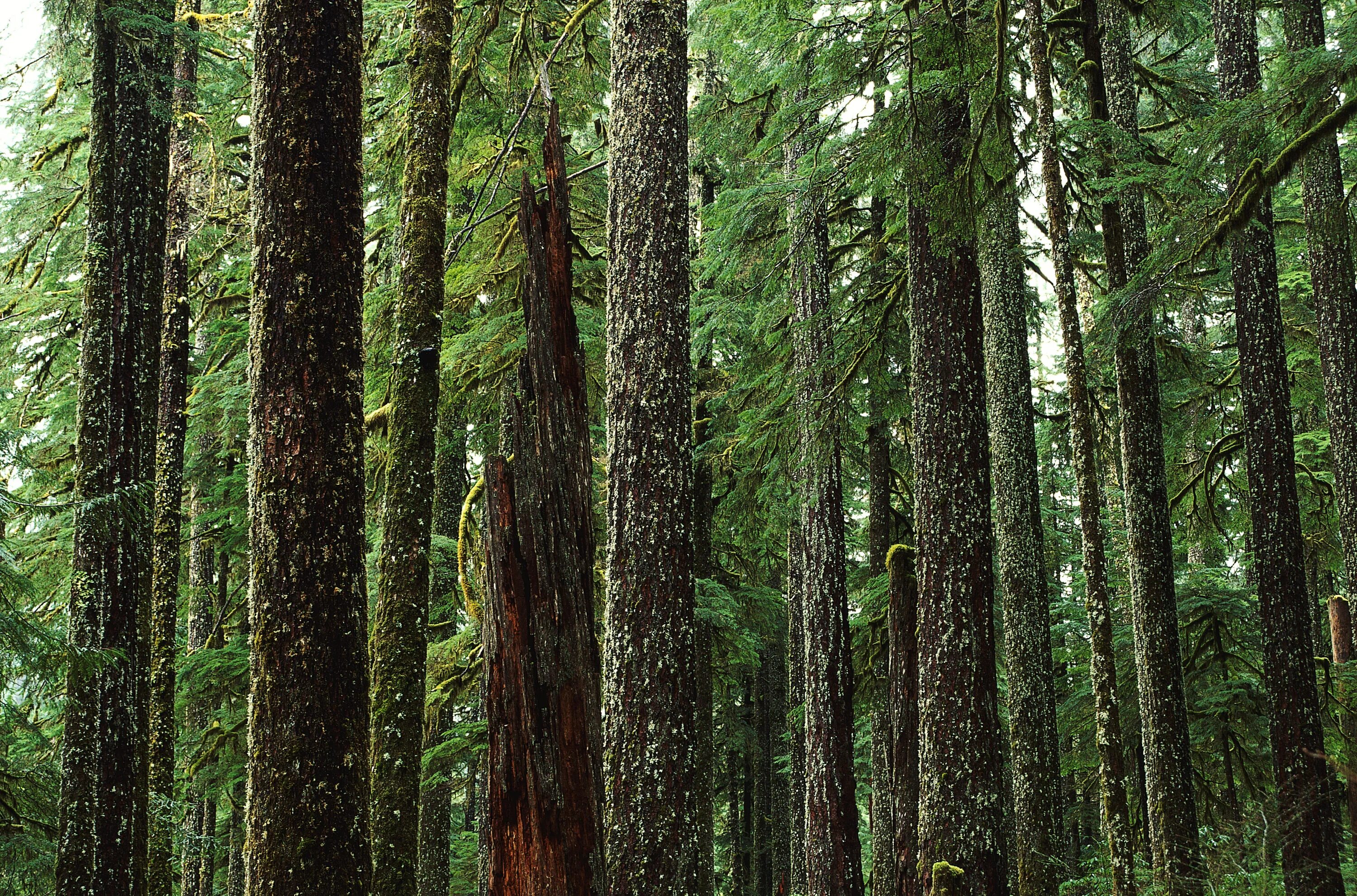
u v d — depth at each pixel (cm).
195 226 1362
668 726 788
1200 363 1555
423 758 1191
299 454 515
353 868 485
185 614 1920
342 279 541
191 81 1220
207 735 1509
